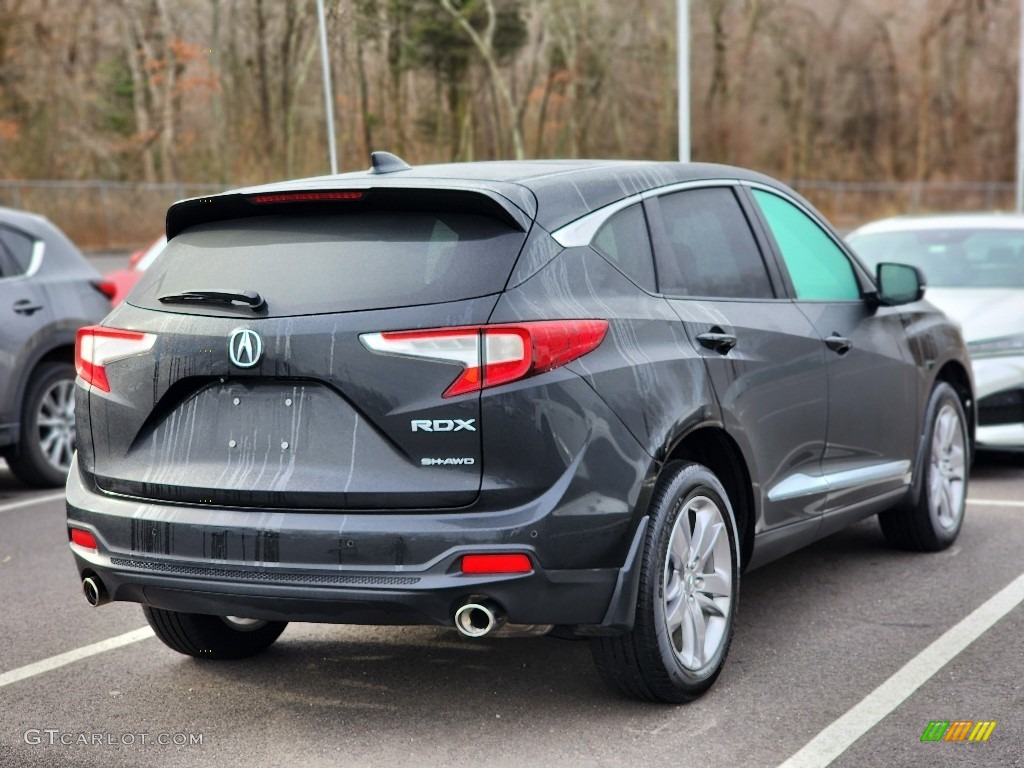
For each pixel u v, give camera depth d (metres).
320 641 4.95
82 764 3.72
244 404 3.78
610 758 3.69
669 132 43.12
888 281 5.57
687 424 4.03
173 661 4.72
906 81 55.66
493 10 32.22
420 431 3.59
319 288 3.75
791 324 4.85
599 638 3.91
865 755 3.67
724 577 4.27
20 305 8.17
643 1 42.66
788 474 4.77
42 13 38.94
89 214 36.19
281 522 3.65
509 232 3.75
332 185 3.84
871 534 6.59
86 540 4.00
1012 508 7.14
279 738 3.91
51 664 4.71
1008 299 8.55
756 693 4.21
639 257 4.18
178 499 3.84
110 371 4.00
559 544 3.62
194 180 38.72
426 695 4.28
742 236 4.83
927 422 5.97
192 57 36.31
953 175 55.91
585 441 3.68
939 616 5.07
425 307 3.63
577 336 3.72
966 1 54.59
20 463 8.33
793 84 52.59
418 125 25.42
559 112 41.12
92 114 40.22
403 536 3.56
